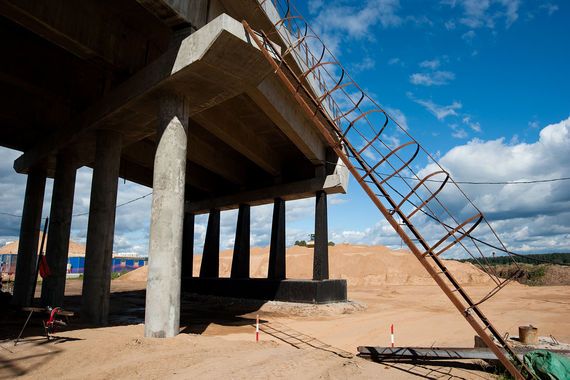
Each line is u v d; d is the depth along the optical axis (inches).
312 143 1069.1
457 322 850.8
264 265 2812.5
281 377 369.4
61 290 852.6
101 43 652.7
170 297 530.9
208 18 603.2
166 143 577.6
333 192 1218.0
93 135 786.8
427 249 377.1
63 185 882.8
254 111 959.6
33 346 431.5
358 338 653.9
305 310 989.2
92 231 711.7
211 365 396.8
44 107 930.7
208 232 1467.8
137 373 362.6
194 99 626.5
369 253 2802.7
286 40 769.6
